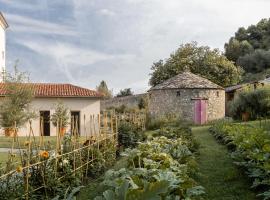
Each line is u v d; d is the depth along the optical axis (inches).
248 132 497.0
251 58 2679.6
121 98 1824.6
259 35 3129.9
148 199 126.4
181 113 1230.9
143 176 205.3
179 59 1982.0
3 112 996.6
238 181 316.5
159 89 1282.0
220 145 594.9
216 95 1274.6
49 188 271.3
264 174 274.7
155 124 1034.7
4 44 1551.4
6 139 869.2
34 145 294.7
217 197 274.2
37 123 1137.4
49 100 1171.9
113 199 130.6
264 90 991.6
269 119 932.6
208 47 1990.7
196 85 1243.8
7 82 1029.2
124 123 608.1
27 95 1033.5
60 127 382.0
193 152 469.1
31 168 265.1
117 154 514.9
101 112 1289.4
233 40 3026.6
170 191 177.0
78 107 1190.3
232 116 1067.3
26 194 244.7
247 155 338.3
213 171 369.7
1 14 1387.8
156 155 274.7
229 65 1931.6
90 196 291.7
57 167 299.1
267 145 307.0
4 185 233.5
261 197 263.6
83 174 350.3
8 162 244.1
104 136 451.5
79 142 368.5
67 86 1280.8
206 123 1163.9
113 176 218.5
